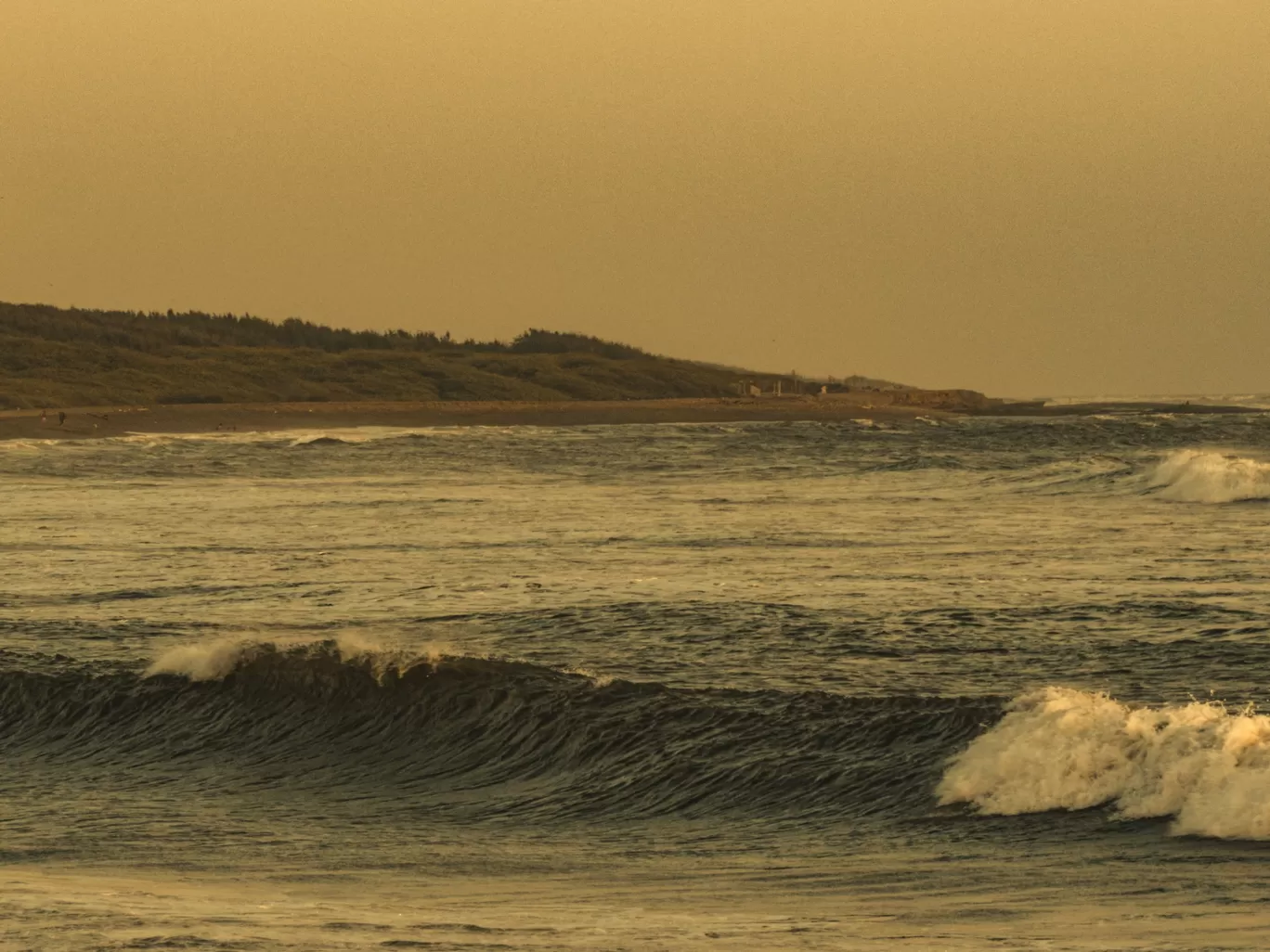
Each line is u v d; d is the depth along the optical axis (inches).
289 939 1254.9
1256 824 1664.6
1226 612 3184.1
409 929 1322.6
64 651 3070.9
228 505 7317.9
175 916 1378.0
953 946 1246.9
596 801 2113.7
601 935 1301.7
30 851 1893.5
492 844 1902.1
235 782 2343.8
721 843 1859.0
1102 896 1465.3
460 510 6761.8
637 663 2795.3
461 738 2437.3
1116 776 1828.2
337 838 1957.4
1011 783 1878.7
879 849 1763.0
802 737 2190.0
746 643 2942.9
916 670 2667.3
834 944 1261.1
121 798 2250.2
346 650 2738.7
